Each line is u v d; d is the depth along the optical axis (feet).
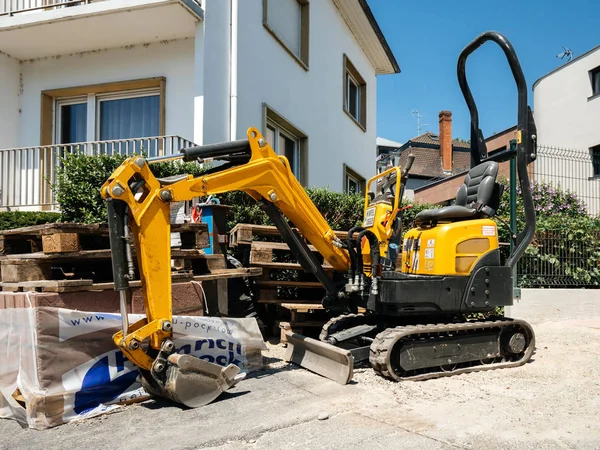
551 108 72.18
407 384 15.25
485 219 17.70
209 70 27.53
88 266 17.06
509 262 17.81
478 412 12.66
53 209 28.76
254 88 30.96
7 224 25.31
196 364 12.99
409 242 18.69
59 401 12.00
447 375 16.39
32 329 12.12
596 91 66.59
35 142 32.12
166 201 13.21
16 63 32.30
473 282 17.01
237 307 21.04
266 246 20.02
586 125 66.90
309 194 27.27
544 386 15.21
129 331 12.85
